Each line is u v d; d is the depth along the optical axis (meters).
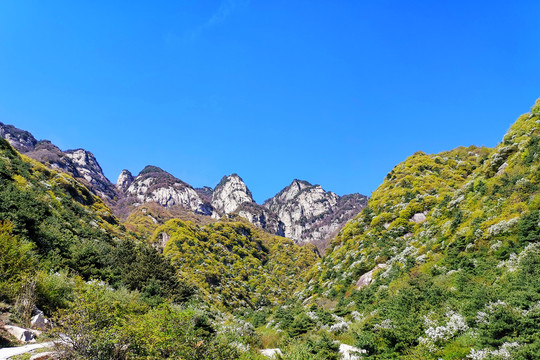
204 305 34.16
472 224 30.14
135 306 16.12
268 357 16.38
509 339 12.39
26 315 11.84
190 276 62.84
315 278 55.53
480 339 13.41
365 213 60.22
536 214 23.52
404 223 49.81
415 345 16.38
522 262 19.33
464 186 42.06
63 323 8.57
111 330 8.56
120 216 162.88
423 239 40.00
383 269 39.81
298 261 108.88
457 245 29.33
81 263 25.14
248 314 41.75
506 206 28.81
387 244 46.84
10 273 13.66
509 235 25.41
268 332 25.23
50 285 14.37
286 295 79.31
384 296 29.33
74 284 16.27
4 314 11.44
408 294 21.19
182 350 9.70
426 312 18.91
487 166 38.50
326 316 25.31
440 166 66.31
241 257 96.38
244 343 17.39
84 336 8.31
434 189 56.19
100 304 9.21
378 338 18.30
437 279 24.41
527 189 28.52
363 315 26.28
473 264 24.00
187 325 10.82
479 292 16.47
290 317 26.19
